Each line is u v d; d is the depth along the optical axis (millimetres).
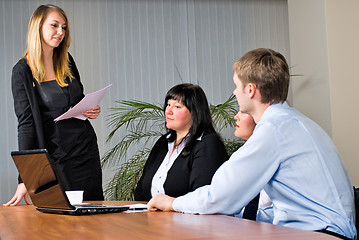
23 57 2945
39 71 2895
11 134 4973
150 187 2576
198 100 2496
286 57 5789
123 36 5340
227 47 5629
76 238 1124
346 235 1493
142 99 5340
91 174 3105
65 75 3074
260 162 1571
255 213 2004
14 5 5059
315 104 4691
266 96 1681
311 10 4715
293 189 1565
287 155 1570
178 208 1726
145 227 1276
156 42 5426
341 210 1518
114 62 5293
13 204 2412
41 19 2881
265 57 1700
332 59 4500
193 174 2330
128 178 4543
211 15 5613
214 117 4852
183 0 5539
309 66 4770
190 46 5531
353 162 4465
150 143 5305
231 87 5602
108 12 5312
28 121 2840
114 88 5266
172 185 2426
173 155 2523
